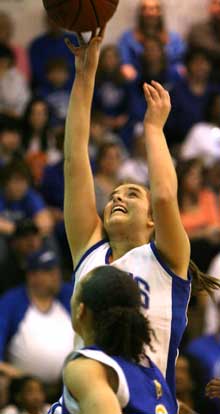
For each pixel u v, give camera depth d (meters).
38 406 8.84
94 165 12.12
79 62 6.07
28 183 11.53
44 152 12.73
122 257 5.55
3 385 8.96
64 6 6.04
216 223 11.91
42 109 12.80
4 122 12.43
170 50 14.61
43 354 9.76
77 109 6.01
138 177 12.32
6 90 13.71
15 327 9.80
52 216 11.77
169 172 5.44
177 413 4.98
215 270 10.99
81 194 5.93
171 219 5.38
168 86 14.11
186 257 5.48
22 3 14.99
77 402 4.66
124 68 14.03
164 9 15.59
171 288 5.45
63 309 10.07
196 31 14.84
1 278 10.59
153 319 5.40
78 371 4.64
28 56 14.23
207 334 10.51
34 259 9.89
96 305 4.72
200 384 9.59
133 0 15.18
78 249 5.91
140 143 12.54
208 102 13.83
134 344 4.73
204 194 12.03
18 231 10.58
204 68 13.91
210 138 13.26
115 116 13.71
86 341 4.80
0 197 11.33
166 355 5.41
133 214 5.70
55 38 14.23
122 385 4.70
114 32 15.12
